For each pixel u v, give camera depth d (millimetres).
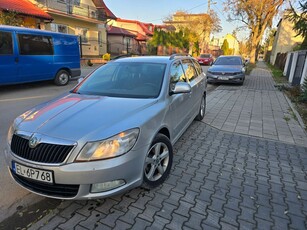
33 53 9352
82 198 2266
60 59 10484
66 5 20984
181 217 2465
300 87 9367
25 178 2383
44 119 2578
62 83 10836
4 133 4730
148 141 2605
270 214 2551
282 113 6773
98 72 4035
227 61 13375
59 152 2207
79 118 2547
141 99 3143
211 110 7020
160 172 3000
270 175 3367
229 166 3594
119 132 2346
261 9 28375
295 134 5066
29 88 9922
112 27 33781
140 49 34594
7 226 2324
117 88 3533
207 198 2787
